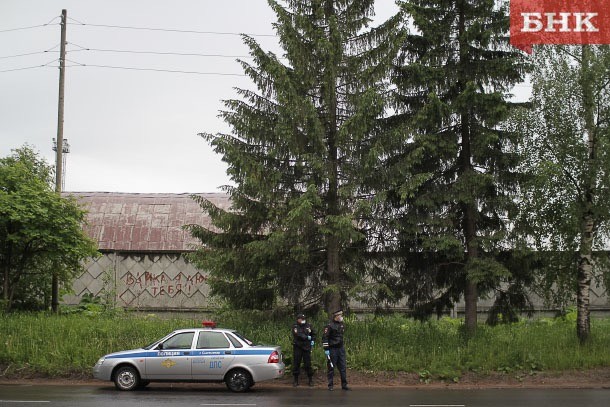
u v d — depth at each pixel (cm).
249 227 1856
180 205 3139
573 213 1791
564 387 1580
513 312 1916
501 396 1411
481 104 1759
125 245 2872
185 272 2836
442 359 1723
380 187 1794
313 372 1722
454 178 1909
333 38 1716
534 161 1833
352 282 1858
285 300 2016
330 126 1830
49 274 2417
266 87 1772
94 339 1873
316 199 1652
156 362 1527
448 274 1955
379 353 1756
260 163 1738
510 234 1834
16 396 1406
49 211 2209
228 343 1540
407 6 1752
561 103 1836
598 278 2016
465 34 1770
